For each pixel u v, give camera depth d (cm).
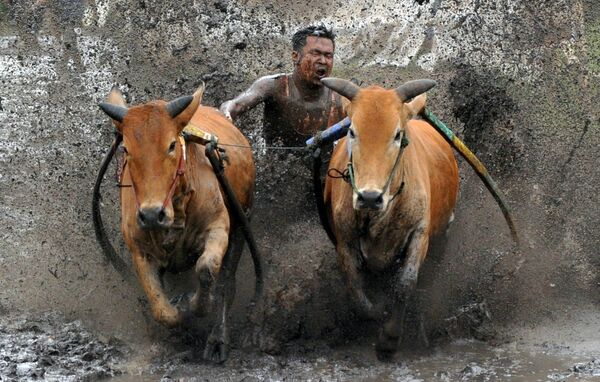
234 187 1180
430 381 1050
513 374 1069
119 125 1010
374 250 1128
